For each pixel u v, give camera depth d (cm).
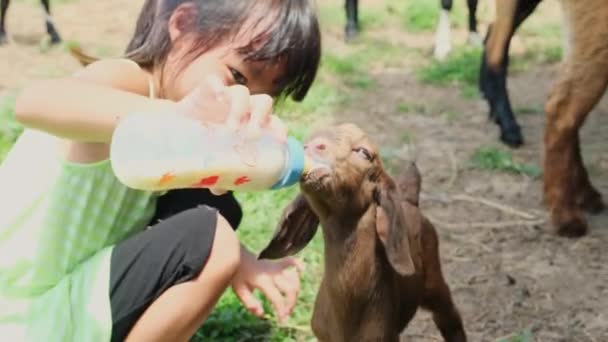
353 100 274
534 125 259
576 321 161
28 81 287
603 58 184
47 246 111
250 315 153
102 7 385
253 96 99
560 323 160
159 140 95
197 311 109
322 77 291
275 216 188
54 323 108
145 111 97
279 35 106
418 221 133
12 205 111
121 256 109
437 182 219
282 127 101
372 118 261
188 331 110
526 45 335
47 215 110
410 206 133
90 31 349
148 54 109
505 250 186
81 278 110
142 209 117
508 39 249
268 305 154
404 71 307
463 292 170
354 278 123
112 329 108
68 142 110
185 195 127
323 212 121
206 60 106
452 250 185
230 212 132
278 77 109
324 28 358
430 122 259
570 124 188
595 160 234
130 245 110
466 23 370
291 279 120
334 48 333
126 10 380
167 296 108
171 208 125
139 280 108
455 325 145
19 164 113
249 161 99
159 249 108
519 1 246
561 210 191
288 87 112
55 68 302
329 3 397
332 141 117
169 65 108
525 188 215
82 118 98
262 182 101
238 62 107
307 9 109
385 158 231
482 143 245
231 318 151
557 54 323
